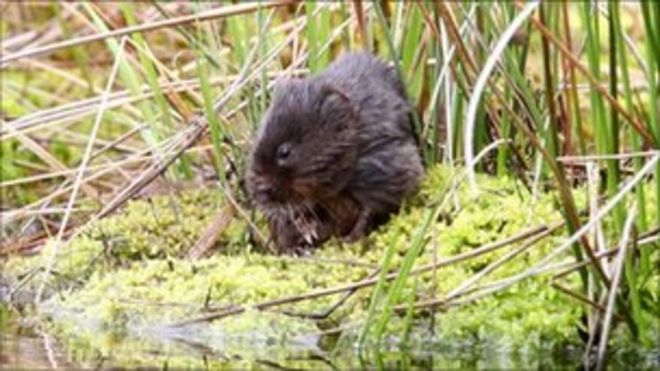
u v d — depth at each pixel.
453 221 10.17
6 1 14.60
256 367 9.03
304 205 10.52
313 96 10.48
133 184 11.24
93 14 11.83
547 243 9.74
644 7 9.11
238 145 11.37
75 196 11.27
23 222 11.96
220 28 13.80
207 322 9.93
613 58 9.41
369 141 10.48
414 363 9.19
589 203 9.82
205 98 10.69
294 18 12.80
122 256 11.02
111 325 10.17
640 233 9.37
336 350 9.51
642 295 9.44
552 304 9.48
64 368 8.89
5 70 15.12
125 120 13.30
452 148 10.82
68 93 14.86
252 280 10.10
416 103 11.39
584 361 9.21
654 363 9.26
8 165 12.94
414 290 9.23
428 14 10.65
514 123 10.70
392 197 10.48
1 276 11.24
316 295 9.74
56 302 10.64
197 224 11.20
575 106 10.16
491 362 9.26
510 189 10.45
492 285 9.45
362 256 10.23
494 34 10.88
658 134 9.30
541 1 10.12
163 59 14.50
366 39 11.57
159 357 9.28
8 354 9.26
